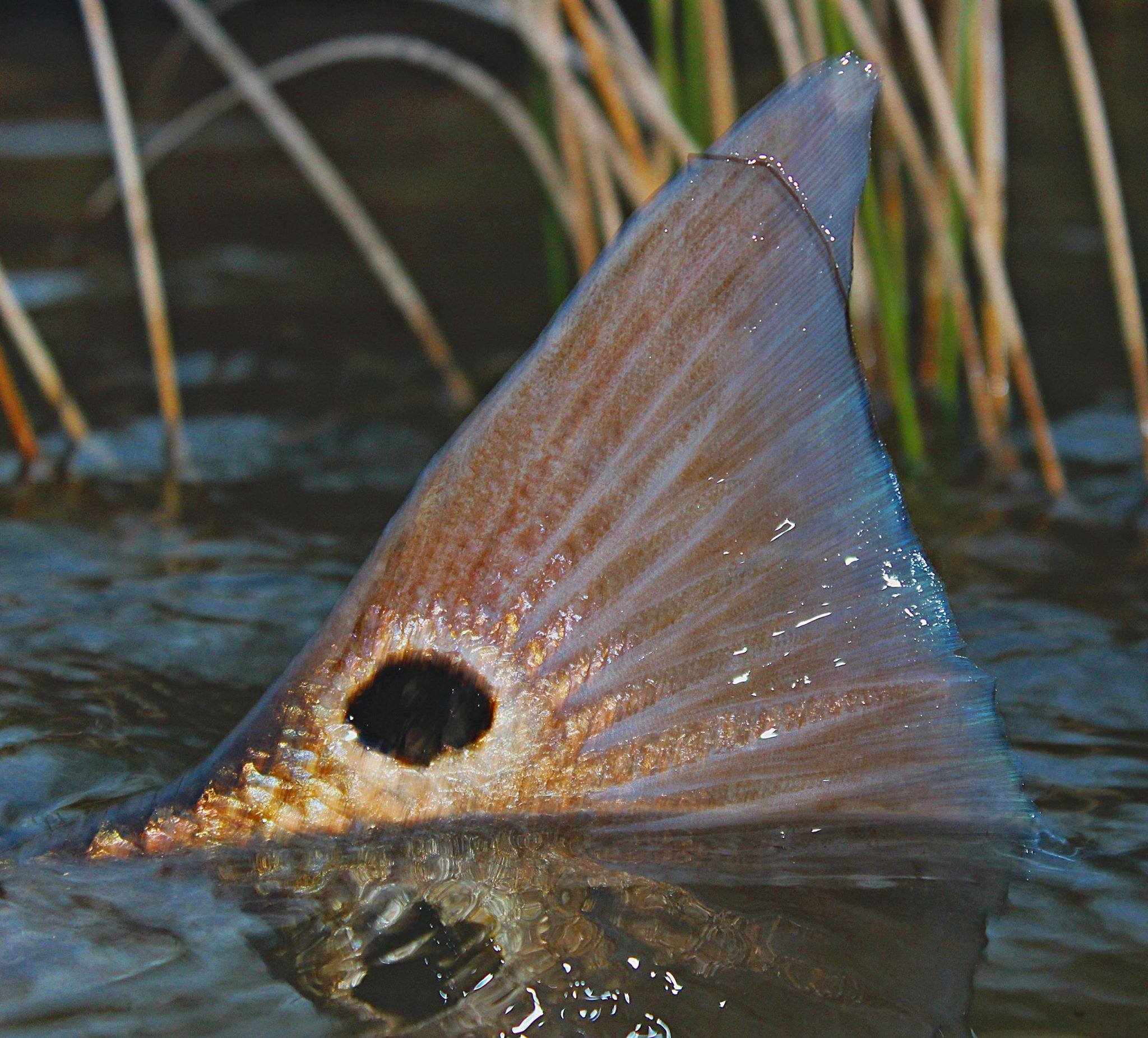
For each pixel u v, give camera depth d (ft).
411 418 4.36
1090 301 5.38
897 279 4.35
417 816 2.82
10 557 3.44
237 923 2.77
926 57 3.61
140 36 13.17
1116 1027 2.68
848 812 2.83
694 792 2.82
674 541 2.81
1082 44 3.56
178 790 2.85
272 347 5.17
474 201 7.76
